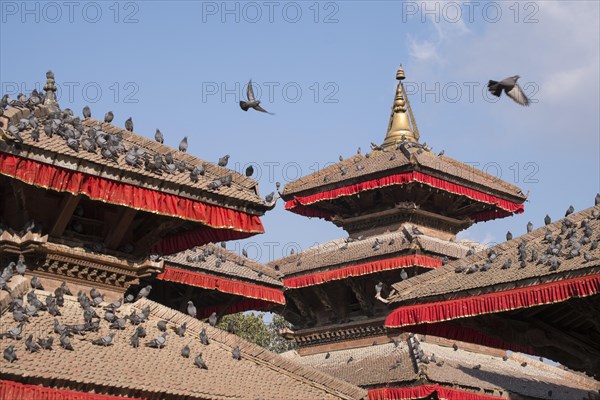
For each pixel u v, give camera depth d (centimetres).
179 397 2719
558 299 3172
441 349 5441
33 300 2761
